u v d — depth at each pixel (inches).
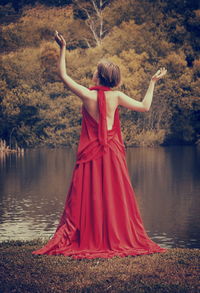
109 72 206.2
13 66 2000.5
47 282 170.1
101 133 202.5
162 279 171.8
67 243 203.0
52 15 2181.3
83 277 174.6
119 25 2176.4
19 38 2096.5
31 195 952.3
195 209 804.0
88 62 2000.5
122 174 206.4
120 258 195.6
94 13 2198.6
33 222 688.4
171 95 2033.7
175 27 2166.6
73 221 203.2
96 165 202.5
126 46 2062.0
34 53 2022.6
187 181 1118.4
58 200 892.6
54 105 1990.7
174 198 914.7
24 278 174.9
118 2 2180.1
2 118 1975.9
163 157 1620.3
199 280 170.9
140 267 185.5
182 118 2081.7
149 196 941.2
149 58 2063.2
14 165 1456.7
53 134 2006.6
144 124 2049.7
